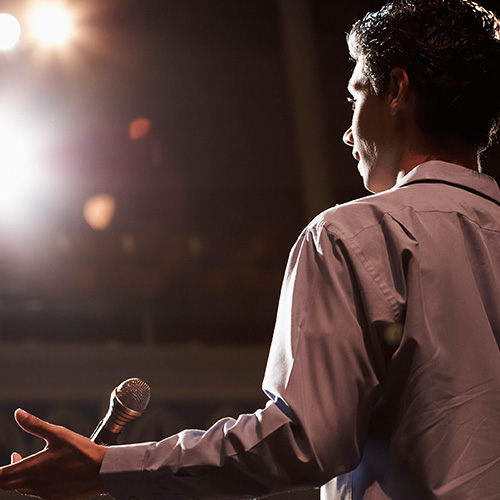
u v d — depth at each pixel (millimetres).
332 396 797
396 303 829
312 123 7004
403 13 992
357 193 8477
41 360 5512
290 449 786
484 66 965
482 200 942
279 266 7582
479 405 812
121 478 831
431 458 800
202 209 8141
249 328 6566
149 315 6477
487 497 784
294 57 7176
